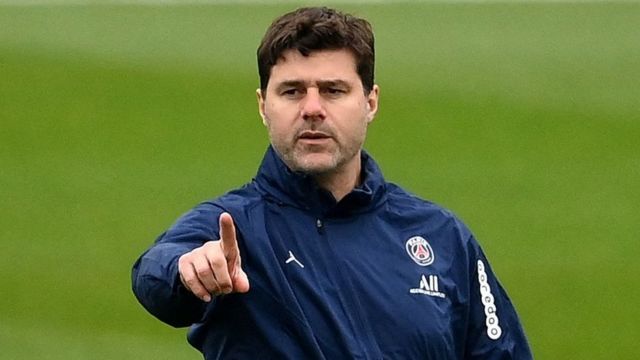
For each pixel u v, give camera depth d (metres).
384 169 67.31
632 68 80.56
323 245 18.42
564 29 86.75
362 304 18.25
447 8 90.88
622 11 89.94
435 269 18.84
